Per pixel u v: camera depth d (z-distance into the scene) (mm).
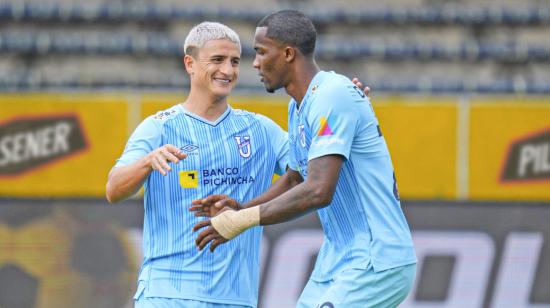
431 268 30750
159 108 33000
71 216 29797
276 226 30062
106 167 32938
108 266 29766
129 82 44125
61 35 46844
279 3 48812
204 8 47375
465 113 33656
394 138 33562
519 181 33750
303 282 30078
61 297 29641
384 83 44875
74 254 29750
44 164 32781
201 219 19109
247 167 19562
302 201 16594
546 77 47844
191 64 19453
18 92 32750
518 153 33750
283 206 16672
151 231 19281
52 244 29734
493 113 33688
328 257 17719
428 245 30797
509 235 30953
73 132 32875
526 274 30906
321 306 17094
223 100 19578
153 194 19188
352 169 17172
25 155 32719
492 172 33688
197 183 19188
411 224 30797
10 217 29688
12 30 46812
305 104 17266
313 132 16922
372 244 17094
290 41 17141
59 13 47031
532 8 50000
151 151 19031
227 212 16984
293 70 17297
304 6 49062
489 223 30906
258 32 17422
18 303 29578
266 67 17359
